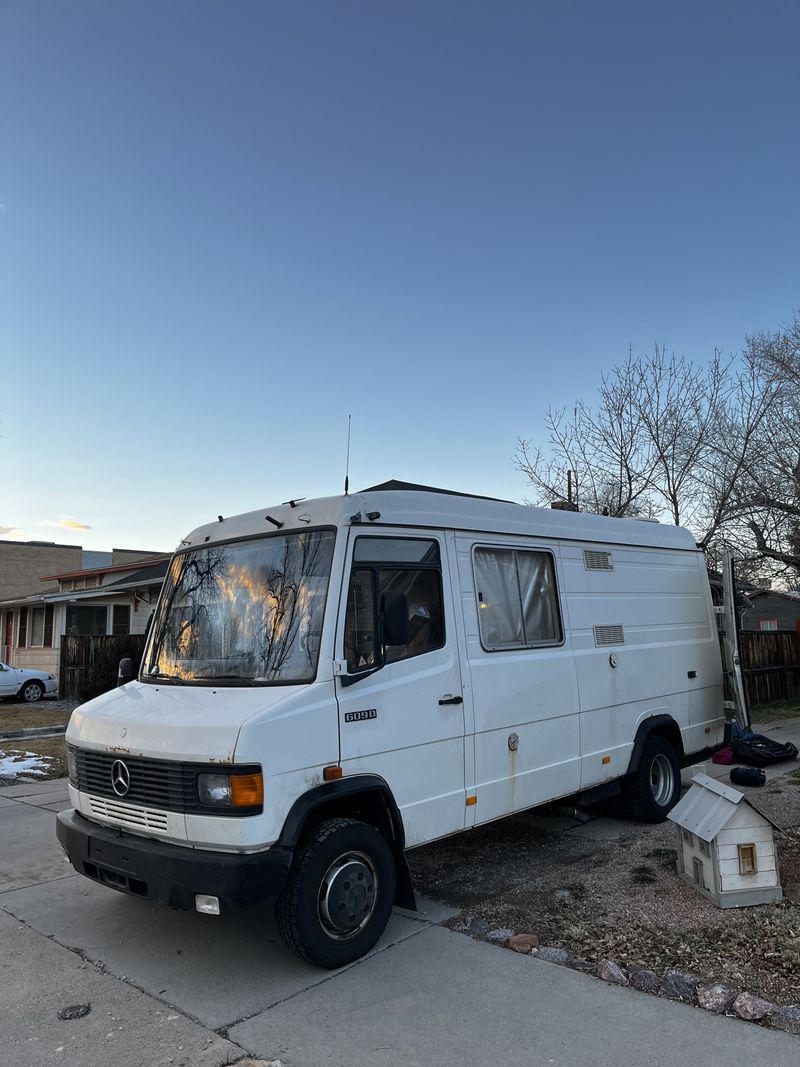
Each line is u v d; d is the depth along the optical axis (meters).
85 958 4.29
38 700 19.70
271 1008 3.66
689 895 4.93
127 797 4.22
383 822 4.46
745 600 9.97
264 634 4.46
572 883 5.33
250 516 4.98
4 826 7.26
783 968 3.88
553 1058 3.20
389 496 4.81
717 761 9.34
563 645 5.99
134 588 19.77
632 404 18.80
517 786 5.32
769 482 17.12
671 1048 3.25
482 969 4.04
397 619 4.35
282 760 3.85
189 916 4.89
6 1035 3.46
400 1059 3.22
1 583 41.19
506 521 5.73
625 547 7.05
